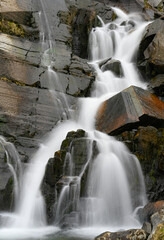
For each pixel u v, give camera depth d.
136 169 8.94
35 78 13.09
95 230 7.44
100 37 18.73
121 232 5.86
